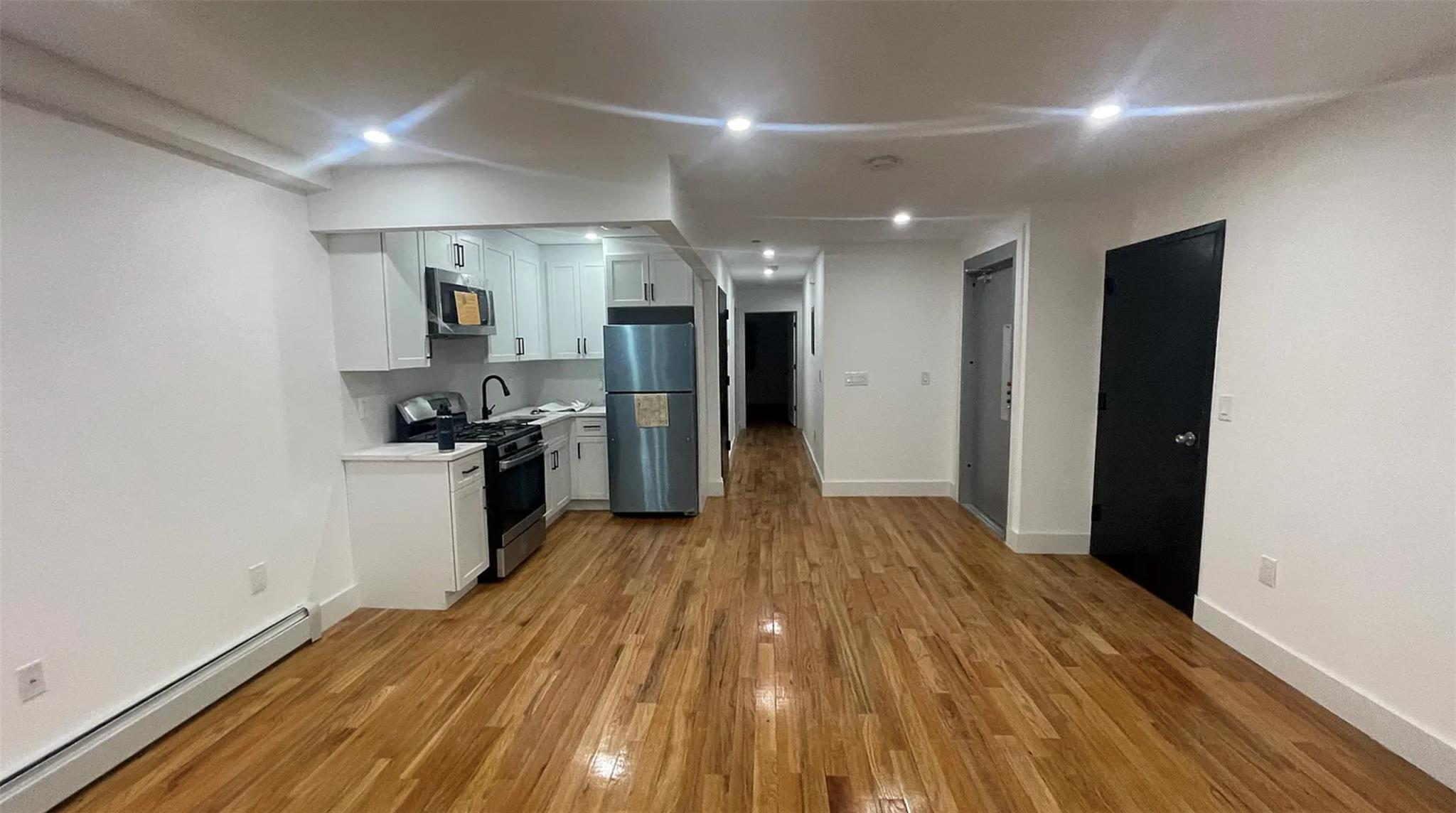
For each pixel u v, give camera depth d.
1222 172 2.66
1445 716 1.81
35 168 1.79
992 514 4.62
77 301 1.90
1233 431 2.64
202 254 2.34
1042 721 2.14
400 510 3.13
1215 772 1.88
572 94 2.00
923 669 2.50
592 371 5.46
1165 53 1.74
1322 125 2.17
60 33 1.59
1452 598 1.79
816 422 6.24
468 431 3.80
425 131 2.35
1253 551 2.53
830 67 1.81
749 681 2.42
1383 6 1.49
